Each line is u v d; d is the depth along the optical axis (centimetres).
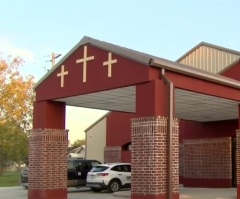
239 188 1642
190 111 1998
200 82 1434
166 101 1283
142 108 1288
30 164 1658
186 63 2783
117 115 2912
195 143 2503
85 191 2314
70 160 2353
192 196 1791
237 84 1565
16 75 3547
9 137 3788
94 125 3114
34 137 1666
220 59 2606
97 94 1533
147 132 1257
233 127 2347
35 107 1689
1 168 6006
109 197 1917
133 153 1289
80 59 1528
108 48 1421
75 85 1535
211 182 2397
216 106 1825
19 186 2941
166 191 1238
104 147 2959
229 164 2339
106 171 2220
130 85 1337
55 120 1672
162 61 1295
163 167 1244
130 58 1341
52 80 1633
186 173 2517
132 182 1280
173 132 1273
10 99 3500
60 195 1634
